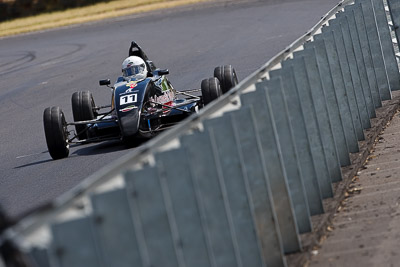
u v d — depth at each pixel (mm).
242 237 17484
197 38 105312
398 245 20531
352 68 34531
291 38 89562
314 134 24828
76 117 46812
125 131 41281
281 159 19984
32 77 94500
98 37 129875
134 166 14883
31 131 59000
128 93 43594
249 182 18625
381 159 30688
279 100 21344
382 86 40094
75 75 89812
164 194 14164
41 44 135000
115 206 12883
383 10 41562
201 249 14984
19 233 11820
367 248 20672
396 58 42688
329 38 30672
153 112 42594
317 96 26547
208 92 43281
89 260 12258
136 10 167500
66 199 12789
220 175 16422
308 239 21047
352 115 32750
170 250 13891
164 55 93500
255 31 101812
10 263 11719
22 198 35312
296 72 24531
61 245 12109
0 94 84688
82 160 42344
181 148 14781
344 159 29188
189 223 14930
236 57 81125
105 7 197625
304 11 115688
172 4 164000
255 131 18484
